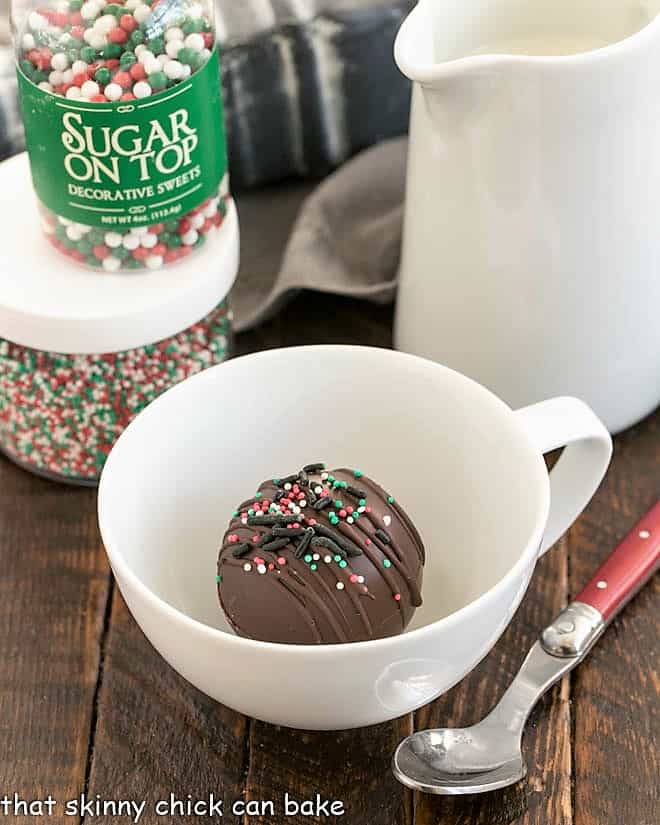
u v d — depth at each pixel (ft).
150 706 2.03
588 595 2.05
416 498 2.09
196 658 1.81
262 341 2.44
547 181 2.05
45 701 2.03
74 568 2.17
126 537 1.94
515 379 2.23
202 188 2.16
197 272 2.19
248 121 2.53
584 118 2.00
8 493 2.27
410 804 1.94
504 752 1.94
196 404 2.03
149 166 2.10
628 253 2.12
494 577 1.97
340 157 2.64
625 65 1.96
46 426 2.24
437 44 2.16
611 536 2.19
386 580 1.89
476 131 2.04
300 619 1.86
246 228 2.58
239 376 2.05
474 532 2.03
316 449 2.11
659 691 2.03
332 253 2.46
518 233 2.10
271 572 1.87
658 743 1.98
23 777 1.97
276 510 1.92
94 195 2.11
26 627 2.11
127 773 1.97
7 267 2.19
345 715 1.85
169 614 1.79
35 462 2.28
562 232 2.09
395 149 2.53
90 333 2.13
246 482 2.11
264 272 2.50
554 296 2.14
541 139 2.02
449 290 2.19
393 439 2.09
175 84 2.07
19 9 2.10
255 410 2.07
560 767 1.96
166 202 2.13
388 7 2.46
